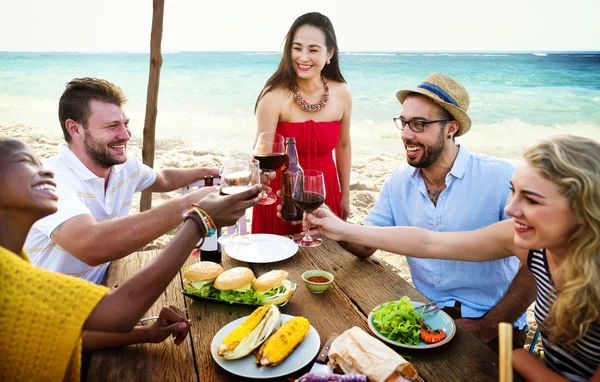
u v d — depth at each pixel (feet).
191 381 4.09
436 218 7.30
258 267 6.44
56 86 68.64
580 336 4.06
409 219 7.62
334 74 10.00
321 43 9.07
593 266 3.96
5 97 58.49
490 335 6.08
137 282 3.42
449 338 4.66
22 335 2.95
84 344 4.49
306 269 6.39
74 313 3.04
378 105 51.42
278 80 9.54
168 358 4.43
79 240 5.63
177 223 5.91
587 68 72.28
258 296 5.24
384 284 5.97
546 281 4.73
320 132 9.66
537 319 4.89
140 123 43.70
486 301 6.99
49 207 3.57
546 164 4.02
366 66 80.84
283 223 9.64
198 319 5.09
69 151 6.79
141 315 3.41
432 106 6.72
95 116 6.57
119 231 5.67
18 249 3.64
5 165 3.43
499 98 53.93
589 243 3.98
